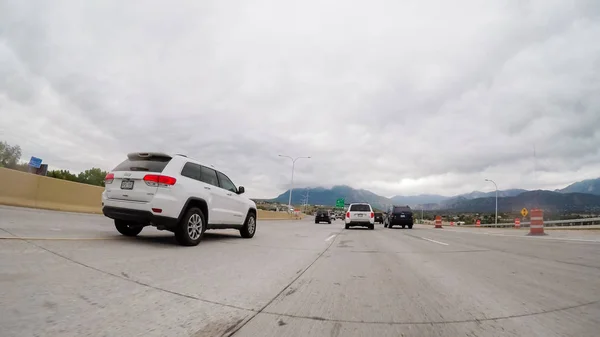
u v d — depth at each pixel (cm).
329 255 814
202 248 780
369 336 305
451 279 552
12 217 994
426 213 12612
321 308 383
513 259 786
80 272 446
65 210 1512
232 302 387
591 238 1491
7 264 447
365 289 476
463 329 328
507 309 392
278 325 324
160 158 788
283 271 581
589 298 443
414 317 360
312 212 12781
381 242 1231
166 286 425
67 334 267
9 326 271
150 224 761
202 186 850
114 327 289
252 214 1152
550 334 318
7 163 2475
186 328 302
